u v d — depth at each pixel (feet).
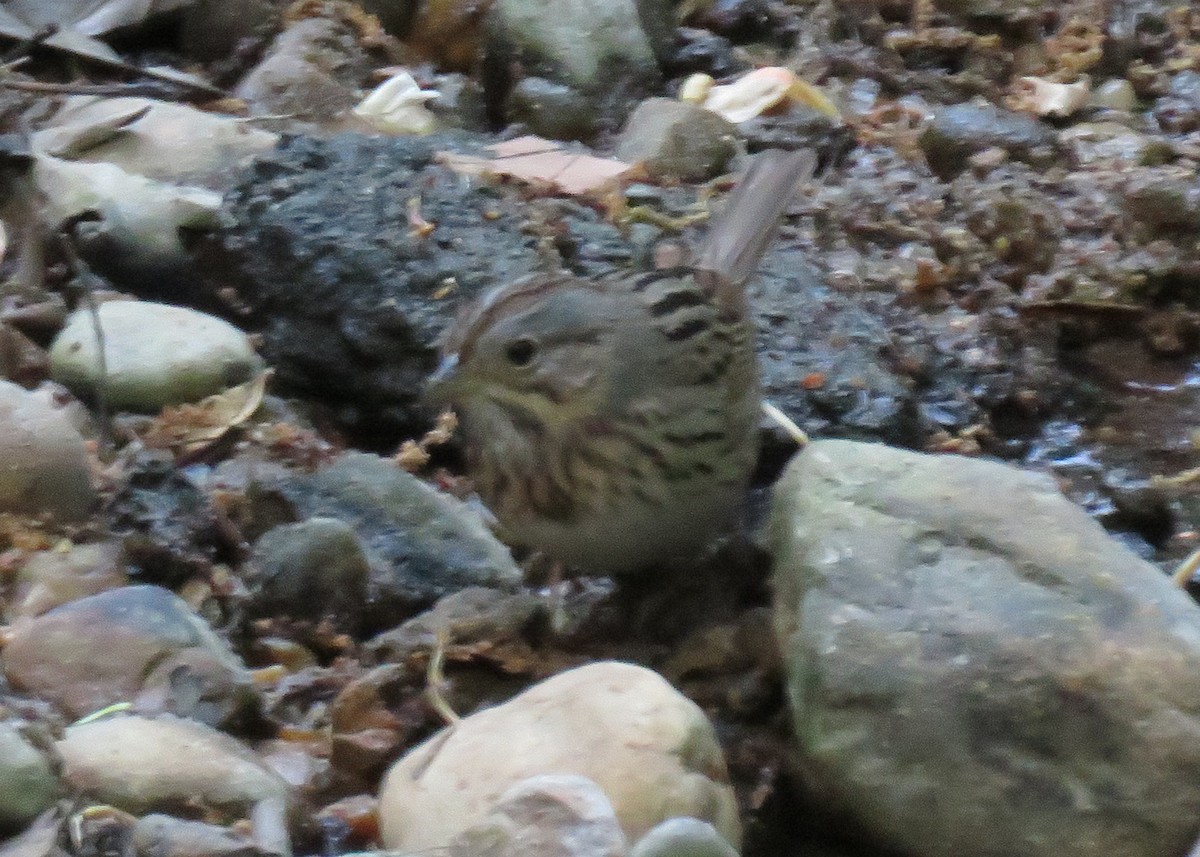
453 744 24.20
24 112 44.37
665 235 41.75
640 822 23.09
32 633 27.63
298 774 27.09
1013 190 44.62
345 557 30.27
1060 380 40.37
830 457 26.96
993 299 41.75
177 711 27.07
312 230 38.63
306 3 50.08
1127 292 42.19
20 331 37.37
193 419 35.50
